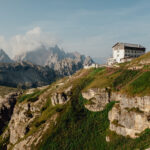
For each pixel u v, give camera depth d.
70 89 152.88
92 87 134.75
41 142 117.38
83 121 119.50
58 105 145.38
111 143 98.38
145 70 123.75
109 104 120.75
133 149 83.12
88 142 106.56
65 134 115.06
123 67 149.62
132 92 105.12
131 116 97.50
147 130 88.12
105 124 112.12
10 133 175.75
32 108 172.38
